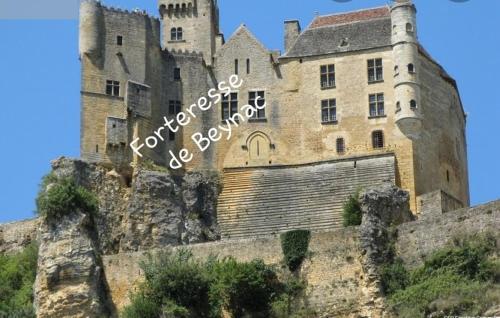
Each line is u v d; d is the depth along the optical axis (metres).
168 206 104.50
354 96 108.25
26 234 108.06
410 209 101.12
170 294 89.12
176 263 90.31
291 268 90.19
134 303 89.00
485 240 85.56
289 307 88.75
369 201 94.31
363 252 88.88
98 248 98.50
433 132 108.19
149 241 102.88
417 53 108.31
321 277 89.19
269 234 103.94
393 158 105.44
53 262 95.31
